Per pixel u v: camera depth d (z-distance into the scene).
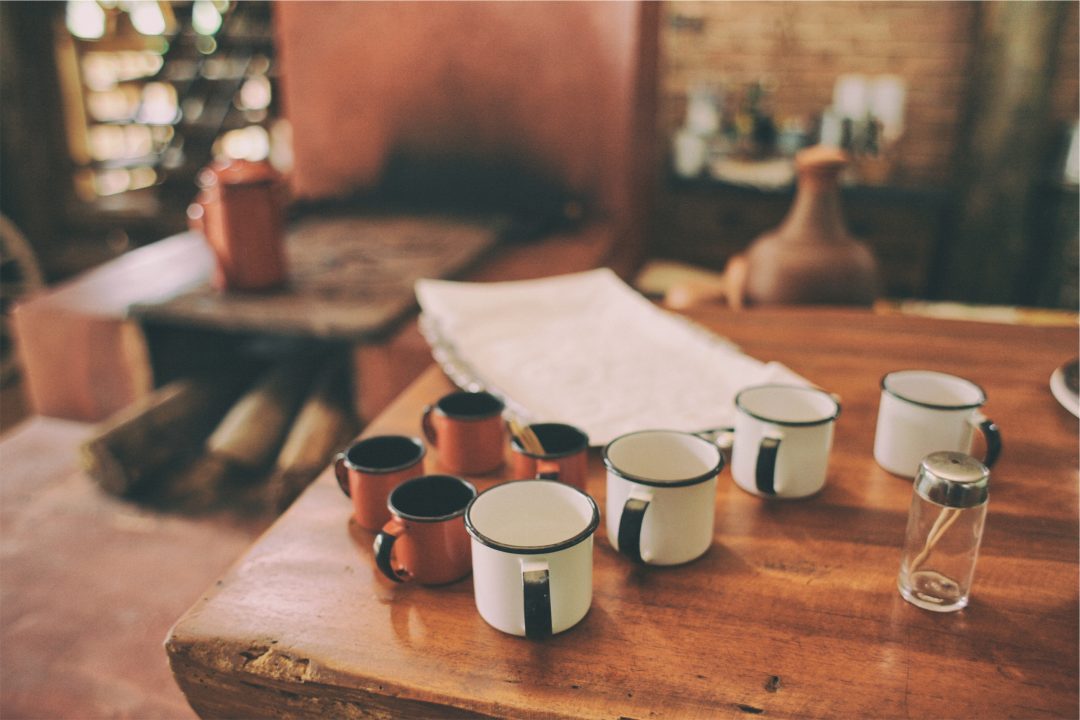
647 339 1.23
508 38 2.63
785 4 4.20
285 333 1.59
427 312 1.26
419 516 0.75
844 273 1.69
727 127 4.37
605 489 0.86
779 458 0.81
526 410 0.99
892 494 0.85
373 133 2.84
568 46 2.59
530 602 0.59
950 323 1.42
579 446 0.83
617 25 2.53
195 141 4.07
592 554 0.69
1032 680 0.59
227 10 4.18
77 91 4.73
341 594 0.70
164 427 1.67
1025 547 0.76
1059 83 3.89
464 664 0.61
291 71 2.86
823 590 0.70
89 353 1.76
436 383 1.16
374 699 0.60
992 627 0.65
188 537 1.48
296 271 1.97
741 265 1.84
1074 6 3.76
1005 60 3.63
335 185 2.94
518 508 0.69
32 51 4.50
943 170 4.22
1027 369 1.21
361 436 0.99
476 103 2.73
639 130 2.82
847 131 3.97
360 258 2.10
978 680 0.59
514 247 2.44
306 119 2.90
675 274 3.18
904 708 0.57
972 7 3.95
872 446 0.96
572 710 0.57
